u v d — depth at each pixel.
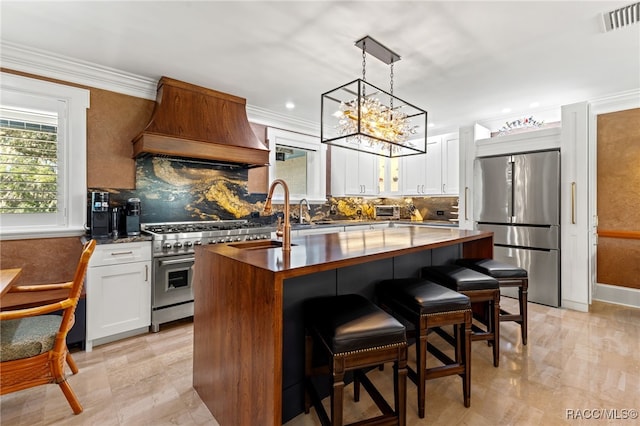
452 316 1.71
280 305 1.25
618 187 3.52
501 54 2.57
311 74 2.98
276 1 1.93
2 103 2.50
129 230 2.91
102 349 2.44
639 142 3.38
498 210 3.83
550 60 2.68
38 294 2.40
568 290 3.37
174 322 3.04
